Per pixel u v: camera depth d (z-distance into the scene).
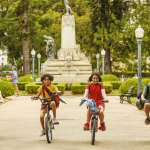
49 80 16.61
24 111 29.39
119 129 19.89
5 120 24.00
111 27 90.12
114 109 30.67
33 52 67.44
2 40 103.94
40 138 17.31
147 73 109.69
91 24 95.88
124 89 44.44
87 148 14.53
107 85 50.31
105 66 98.50
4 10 105.19
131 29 86.94
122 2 95.12
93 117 15.45
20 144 15.62
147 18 88.38
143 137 17.34
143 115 26.47
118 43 89.38
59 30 106.62
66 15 64.62
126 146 14.98
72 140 16.62
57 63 63.56
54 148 14.59
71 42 64.56
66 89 57.47
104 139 16.80
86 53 106.94
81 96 47.78
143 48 86.81
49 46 67.38
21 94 49.72
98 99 15.99
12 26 96.12
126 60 103.25
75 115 26.56
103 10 94.50
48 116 16.22
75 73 62.69
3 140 16.75
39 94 16.86
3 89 41.66
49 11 110.94
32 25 91.31
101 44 91.81
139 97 18.00
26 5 90.56
